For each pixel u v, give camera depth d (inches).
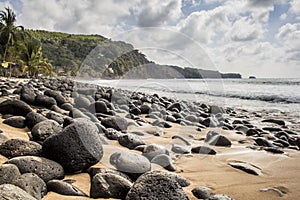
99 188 77.7
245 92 723.4
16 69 1353.3
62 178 87.5
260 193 92.8
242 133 210.8
